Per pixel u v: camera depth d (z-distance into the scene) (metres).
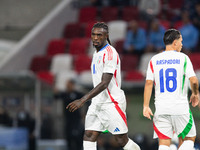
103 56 18.33
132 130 38.16
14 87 36.62
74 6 58.97
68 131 37.44
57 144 36.97
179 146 19.59
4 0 61.72
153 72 18.78
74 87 37.88
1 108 36.41
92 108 18.97
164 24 48.47
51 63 48.12
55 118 37.62
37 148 36.84
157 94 18.72
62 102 37.66
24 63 49.94
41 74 42.72
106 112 18.58
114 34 50.00
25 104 36.72
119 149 36.97
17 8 61.22
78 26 54.41
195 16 46.25
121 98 18.77
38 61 48.56
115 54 18.39
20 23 60.22
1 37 58.16
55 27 55.09
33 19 60.50
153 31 45.44
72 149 37.53
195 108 33.62
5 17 60.75
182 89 18.39
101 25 18.55
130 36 46.00
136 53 45.53
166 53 18.84
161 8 53.12
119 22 51.06
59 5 57.09
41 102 37.34
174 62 18.52
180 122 18.33
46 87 37.78
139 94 38.22
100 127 18.83
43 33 52.94
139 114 38.16
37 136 37.03
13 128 36.19
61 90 38.31
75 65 46.12
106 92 18.56
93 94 17.53
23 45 50.19
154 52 44.62
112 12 55.22
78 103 17.22
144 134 37.69
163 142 18.52
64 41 51.47
